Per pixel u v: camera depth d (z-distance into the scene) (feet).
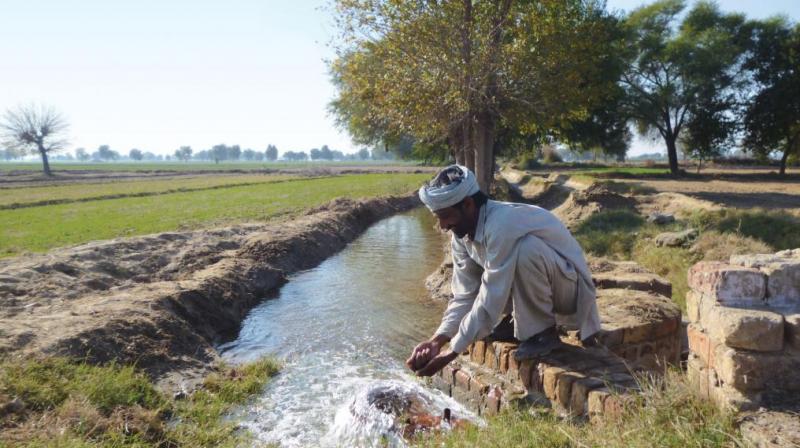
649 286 19.80
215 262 39.01
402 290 34.19
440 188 11.02
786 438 7.26
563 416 11.16
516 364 12.99
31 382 15.25
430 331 25.64
